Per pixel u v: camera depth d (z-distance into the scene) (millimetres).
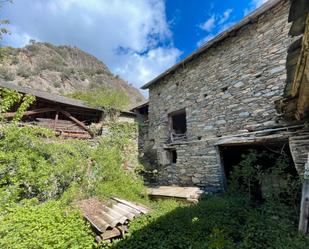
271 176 4871
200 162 6688
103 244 3518
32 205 4578
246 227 3562
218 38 6367
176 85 8484
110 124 9586
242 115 5699
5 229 3070
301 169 4027
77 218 4188
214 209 4438
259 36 5590
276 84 4992
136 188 6883
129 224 4105
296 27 2146
